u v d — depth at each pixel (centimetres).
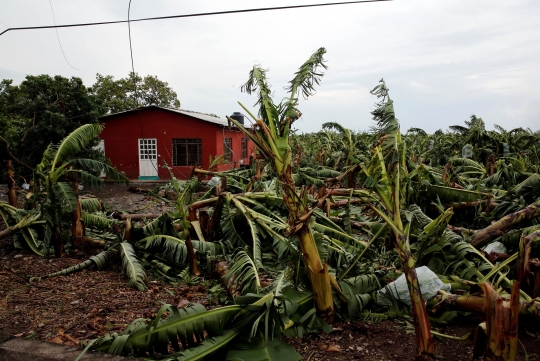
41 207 573
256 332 318
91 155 1487
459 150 1341
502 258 430
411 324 363
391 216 299
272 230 525
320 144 1750
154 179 1948
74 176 609
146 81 3169
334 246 489
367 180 307
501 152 1307
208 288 480
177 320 292
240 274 397
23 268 536
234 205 605
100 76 3092
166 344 288
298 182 986
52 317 379
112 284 482
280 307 319
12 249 625
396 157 293
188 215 559
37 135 1417
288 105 317
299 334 338
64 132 1452
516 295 238
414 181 679
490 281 394
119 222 751
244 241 572
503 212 587
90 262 535
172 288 481
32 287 462
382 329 359
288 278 375
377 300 396
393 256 484
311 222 432
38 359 289
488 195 653
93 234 688
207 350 288
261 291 377
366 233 639
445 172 805
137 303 426
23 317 377
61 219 586
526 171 856
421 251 394
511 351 240
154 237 563
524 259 310
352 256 466
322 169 1208
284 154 326
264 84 332
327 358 311
